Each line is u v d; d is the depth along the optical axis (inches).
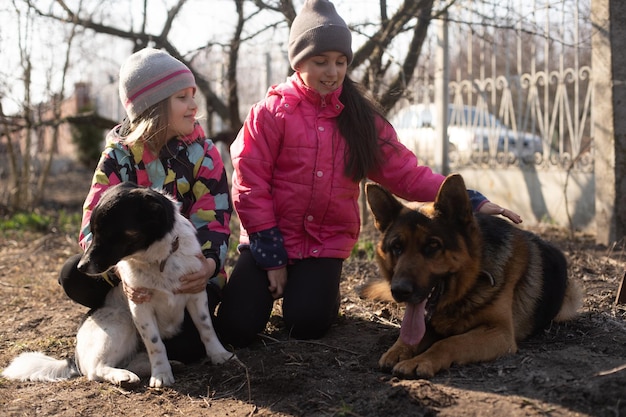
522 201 360.8
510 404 121.6
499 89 363.6
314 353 161.8
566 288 178.5
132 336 156.5
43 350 179.8
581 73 319.9
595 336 164.1
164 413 133.5
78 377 155.9
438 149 379.2
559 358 143.6
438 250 146.6
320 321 170.7
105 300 161.2
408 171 176.9
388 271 159.0
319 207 173.3
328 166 171.5
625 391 120.3
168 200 146.8
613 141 281.7
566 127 346.9
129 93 159.8
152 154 163.5
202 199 167.2
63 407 137.9
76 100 616.1
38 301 233.1
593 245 287.7
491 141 372.5
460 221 150.8
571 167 305.3
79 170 796.6
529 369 138.3
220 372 149.6
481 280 152.3
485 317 152.3
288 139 171.5
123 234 135.2
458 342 144.5
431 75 358.3
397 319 190.1
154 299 148.4
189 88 163.2
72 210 482.6
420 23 288.4
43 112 414.0
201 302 155.2
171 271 145.5
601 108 286.0
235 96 338.3
